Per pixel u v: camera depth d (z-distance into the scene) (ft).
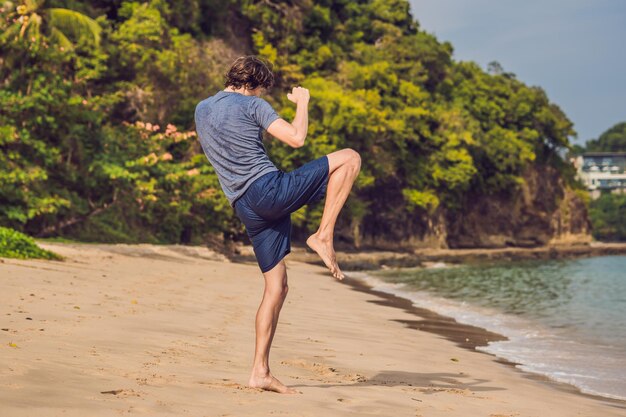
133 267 56.54
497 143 260.62
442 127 228.22
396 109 211.00
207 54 145.89
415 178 217.56
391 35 246.88
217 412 12.28
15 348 16.93
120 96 119.24
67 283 36.24
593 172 588.50
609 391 22.81
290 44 196.65
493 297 66.69
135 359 17.66
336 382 17.81
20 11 86.74
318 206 160.25
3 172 76.07
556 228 296.92
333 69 208.44
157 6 149.69
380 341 30.17
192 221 111.04
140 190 91.66
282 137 13.79
